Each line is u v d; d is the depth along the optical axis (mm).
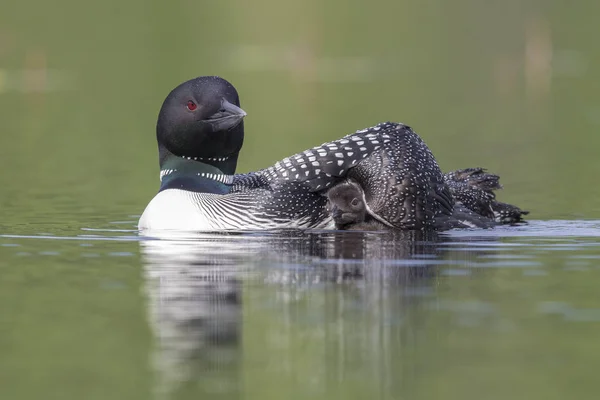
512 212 13367
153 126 27922
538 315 8617
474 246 11352
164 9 53625
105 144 24062
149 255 11008
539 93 35125
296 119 28875
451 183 13109
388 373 7383
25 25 49219
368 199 12078
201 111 12133
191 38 49250
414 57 45594
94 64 42406
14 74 40125
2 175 18719
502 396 6938
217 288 9531
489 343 7969
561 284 9609
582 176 18375
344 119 28719
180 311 8828
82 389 7172
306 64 43688
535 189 16812
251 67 42812
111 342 8078
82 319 8688
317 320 8508
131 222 13547
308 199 12180
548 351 7777
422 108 31469
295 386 7199
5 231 12719
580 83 37531
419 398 6949
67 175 18859
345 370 7430
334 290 9422
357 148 12227
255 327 8367
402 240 11633
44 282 9914
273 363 7602
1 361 7727
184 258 10797
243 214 12070
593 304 8922
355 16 53094
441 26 51125
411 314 8656
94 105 32750
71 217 14031
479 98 34031
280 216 12094
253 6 54219
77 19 51188
